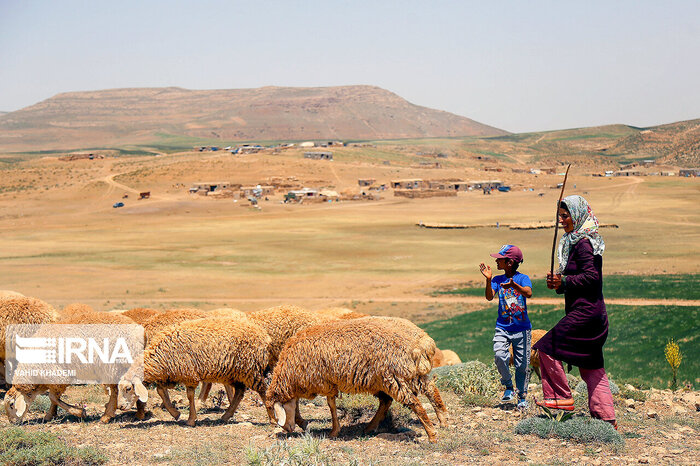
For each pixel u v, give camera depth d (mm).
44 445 7484
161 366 9438
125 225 160125
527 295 10375
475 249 118750
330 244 126688
